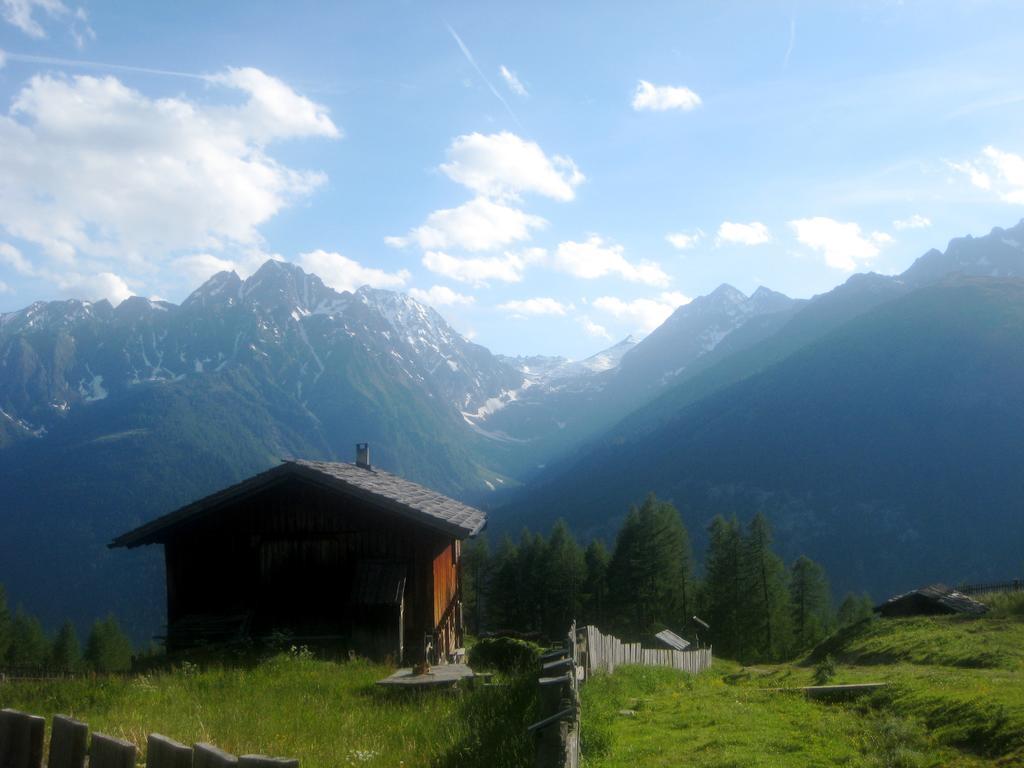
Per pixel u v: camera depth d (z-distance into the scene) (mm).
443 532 23125
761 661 76062
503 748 8383
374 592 22969
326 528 23984
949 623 32812
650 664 21656
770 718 12344
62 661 88375
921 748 9711
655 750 10234
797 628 83250
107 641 91438
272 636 22234
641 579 81000
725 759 9547
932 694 12172
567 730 7551
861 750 9961
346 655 22109
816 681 18391
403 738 9969
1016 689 11977
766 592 79438
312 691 14023
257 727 10695
